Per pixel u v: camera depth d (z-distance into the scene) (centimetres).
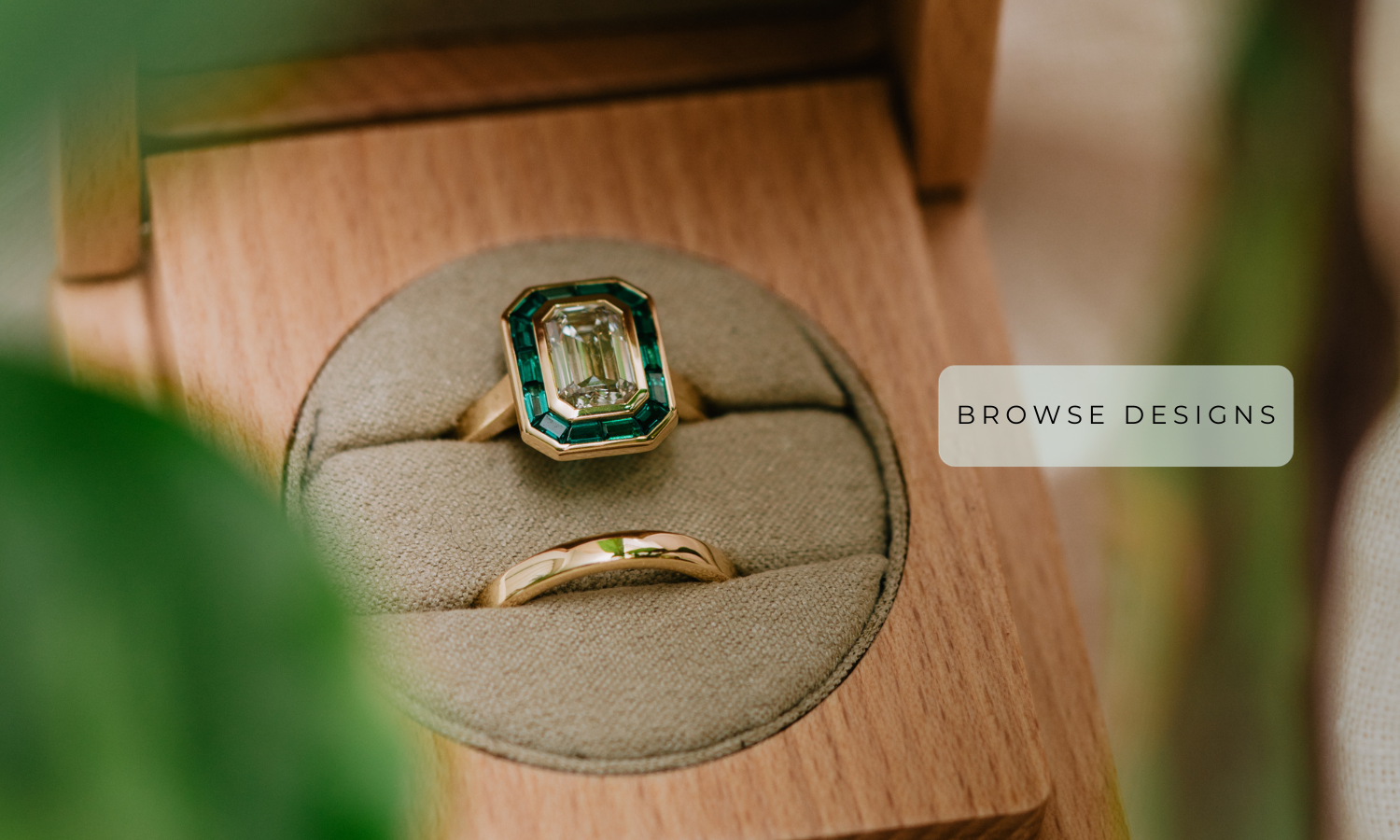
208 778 12
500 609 23
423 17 26
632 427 23
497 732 23
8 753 11
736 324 25
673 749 23
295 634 12
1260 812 27
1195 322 29
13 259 25
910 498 24
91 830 11
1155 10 30
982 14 25
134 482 11
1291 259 29
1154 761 27
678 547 23
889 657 23
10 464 11
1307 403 28
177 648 11
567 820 23
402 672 23
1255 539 28
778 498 24
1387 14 29
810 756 23
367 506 24
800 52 26
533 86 26
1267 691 27
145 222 25
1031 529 25
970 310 26
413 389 24
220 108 25
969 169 26
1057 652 25
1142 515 28
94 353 25
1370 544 28
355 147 25
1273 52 29
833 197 25
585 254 25
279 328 24
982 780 23
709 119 26
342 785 12
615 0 26
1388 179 29
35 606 11
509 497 24
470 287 25
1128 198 29
